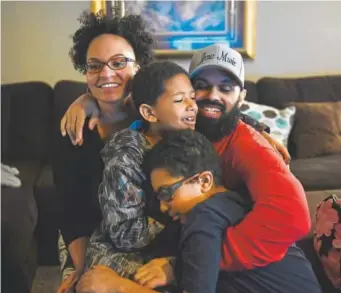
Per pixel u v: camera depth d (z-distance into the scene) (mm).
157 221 1107
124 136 1140
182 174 1047
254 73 3451
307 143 2951
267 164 1082
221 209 1040
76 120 1302
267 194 1041
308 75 3459
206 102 1189
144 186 1101
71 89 3008
